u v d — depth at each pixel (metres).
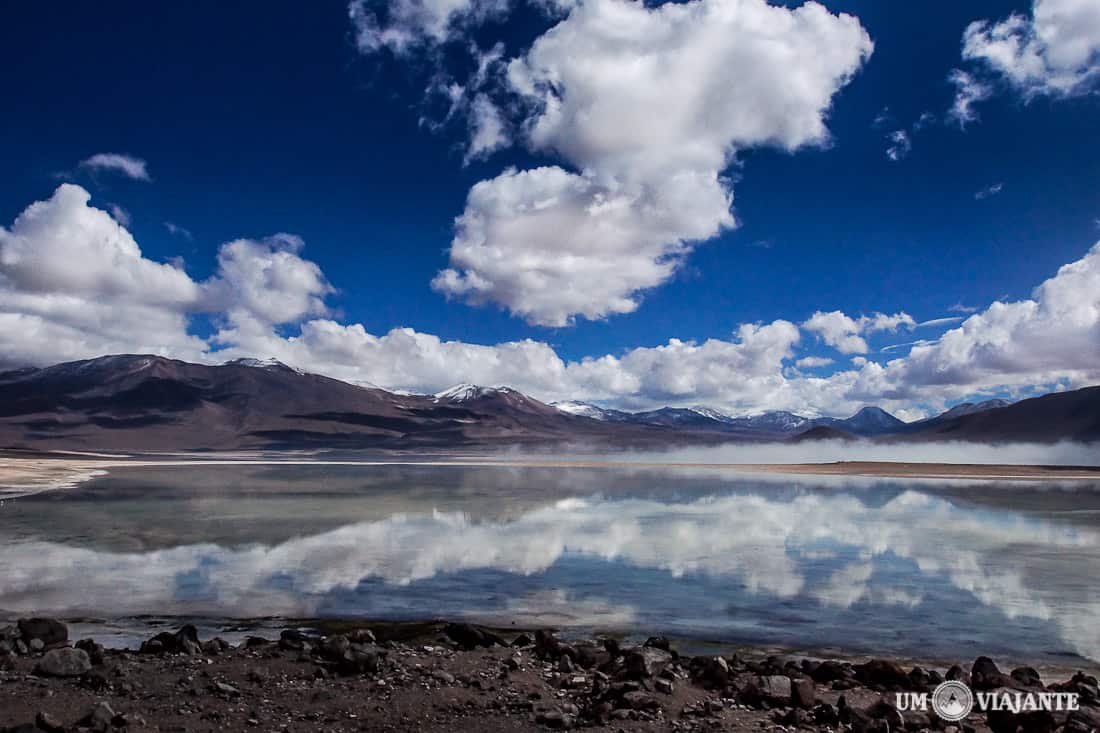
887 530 32.00
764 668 12.08
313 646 12.14
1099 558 24.34
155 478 76.00
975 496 53.22
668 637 14.96
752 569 22.42
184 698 9.69
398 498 49.84
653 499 49.50
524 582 20.38
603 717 9.21
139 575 21.25
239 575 21.27
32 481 66.25
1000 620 16.33
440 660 11.75
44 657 10.80
